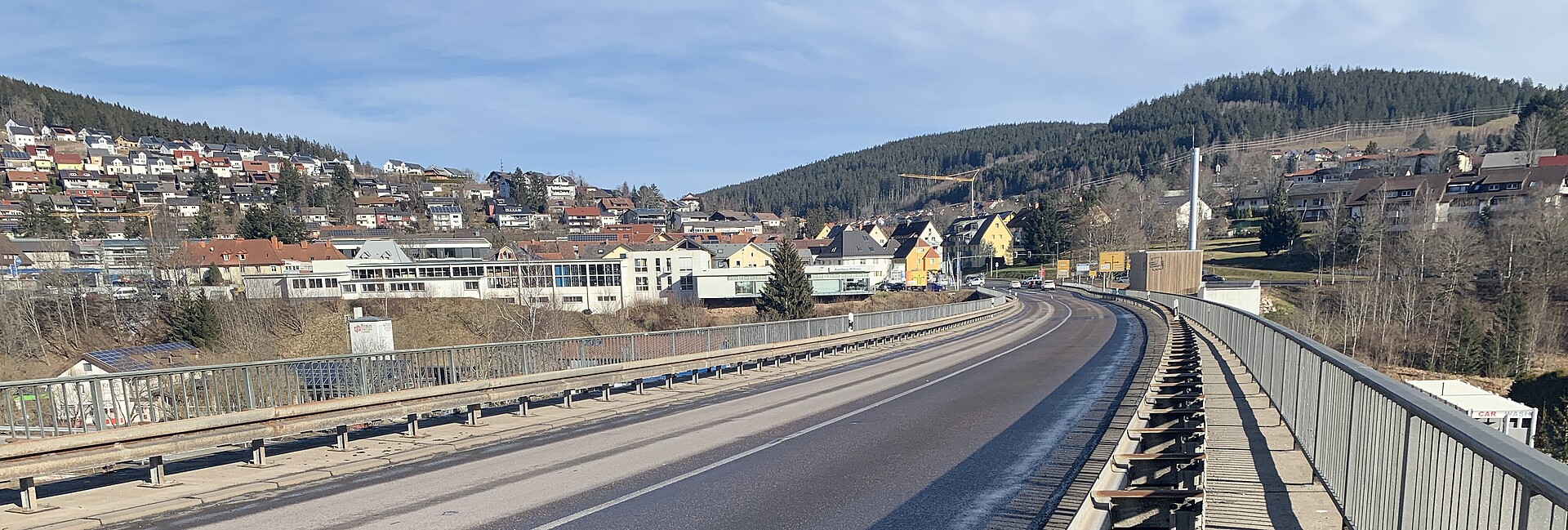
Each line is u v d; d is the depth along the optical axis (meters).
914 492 7.46
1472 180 74.69
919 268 86.81
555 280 66.00
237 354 42.75
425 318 55.88
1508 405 27.19
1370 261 60.97
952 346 25.41
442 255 85.25
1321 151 171.12
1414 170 109.69
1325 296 56.28
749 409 12.79
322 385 10.00
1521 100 192.38
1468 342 42.25
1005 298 49.12
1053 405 12.47
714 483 7.99
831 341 22.06
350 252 85.31
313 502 7.29
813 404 13.22
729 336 18.17
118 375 7.55
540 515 6.91
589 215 149.00
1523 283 48.09
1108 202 106.94
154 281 50.88
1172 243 95.69
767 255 82.31
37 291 46.69
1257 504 5.78
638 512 7.01
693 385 15.78
